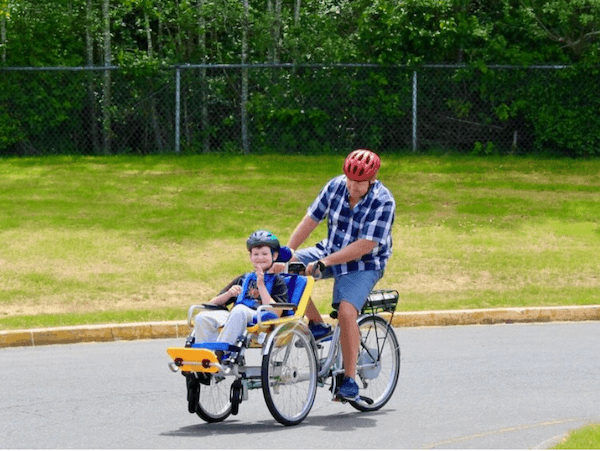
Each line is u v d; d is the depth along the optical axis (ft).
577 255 68.23
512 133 104.06
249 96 102.37
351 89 101.14
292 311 31.63
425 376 40.06
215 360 29.30
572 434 28.40
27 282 59.47
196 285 60.39
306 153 101.50
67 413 33.35
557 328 52.42
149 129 101.76
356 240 32.30
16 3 100.78
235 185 85.81
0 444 29.04
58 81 99.96
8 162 94.89
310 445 28.91
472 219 76.64
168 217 75.10
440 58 103.24
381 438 29.91
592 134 101.76
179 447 28.63
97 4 106.42
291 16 109.40
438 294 58.90
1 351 46.34
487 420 32.60
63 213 75.41
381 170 92.84
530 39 104.94
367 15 101.45
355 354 32.12
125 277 61.31
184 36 105.29
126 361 43.21
